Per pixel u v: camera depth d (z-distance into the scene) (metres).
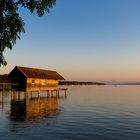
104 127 22.62
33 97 61.69
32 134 19.97
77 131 20.95
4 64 9.58
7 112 33.62
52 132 20.64
